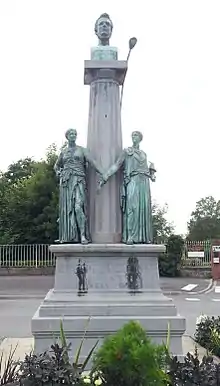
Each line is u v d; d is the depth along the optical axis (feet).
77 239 31.50
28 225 134.62
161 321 28.78
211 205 260.01
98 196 31.96
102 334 28.55
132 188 31.63
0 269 106.22
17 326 50.72
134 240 31.19
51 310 29.09
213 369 20.20
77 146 32.40
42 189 135.85
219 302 72.64
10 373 21.22
